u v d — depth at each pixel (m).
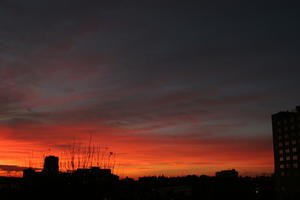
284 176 188.25
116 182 69.56
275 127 199.62
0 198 52.84
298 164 180.50
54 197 54.84
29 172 58.81
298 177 179.75
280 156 193.12
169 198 165.50
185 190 196.12
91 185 58.97
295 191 180.25
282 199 187.38
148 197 122.69
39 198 54.41
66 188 56.31
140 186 138.12
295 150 183.50
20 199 53.38
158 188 179.62
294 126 186.25
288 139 189.12
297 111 186.00
